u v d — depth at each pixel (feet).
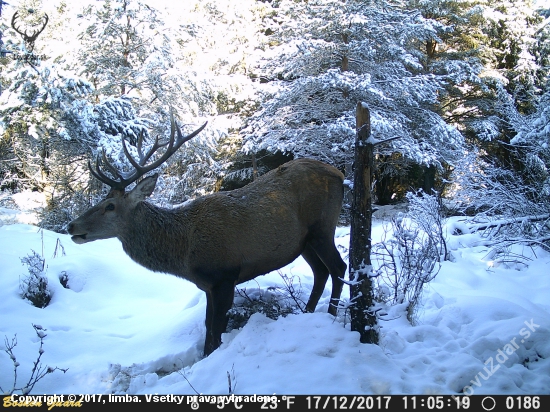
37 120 40.50
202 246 16.60
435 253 20.61
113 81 49.21
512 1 67.82
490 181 32.45
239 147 63.26
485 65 67.87
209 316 17.04
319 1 54.08
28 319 20.01
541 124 32.07
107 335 19.39
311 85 52.01
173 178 57.11
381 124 48.06
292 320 15.01
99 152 40.47
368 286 13.74
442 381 12.41
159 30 49.70
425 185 63.26
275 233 17.03
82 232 17.37
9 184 57.57
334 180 18.35
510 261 25.49
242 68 64.23
